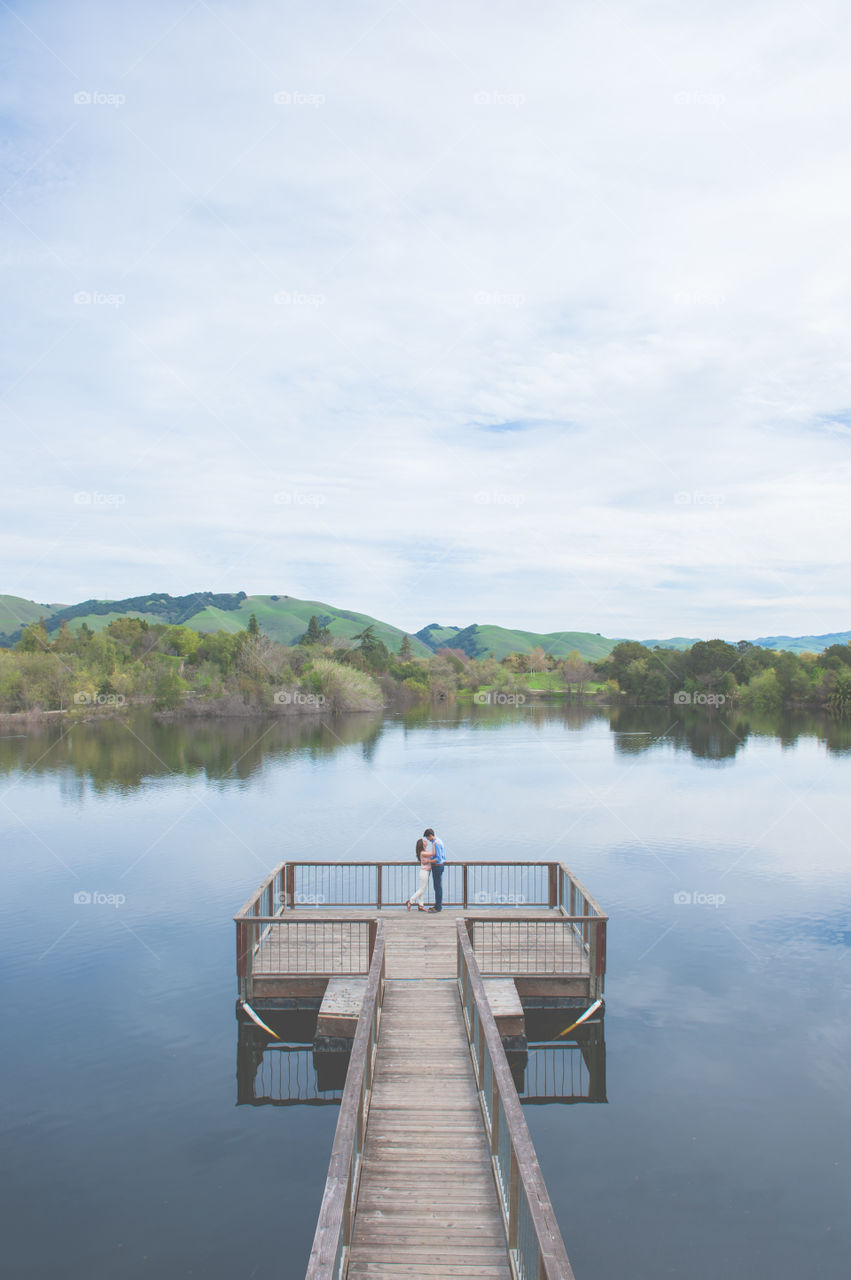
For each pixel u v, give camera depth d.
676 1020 14.48
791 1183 9.77
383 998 13.13
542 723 84.88
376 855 27.30
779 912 20.75
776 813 34.34
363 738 67.12
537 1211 5.82
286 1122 11.15
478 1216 7.56
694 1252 8.58
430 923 17.38
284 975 14.39
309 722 82.44
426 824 31.95
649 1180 9.85
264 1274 8.15
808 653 119.44
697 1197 9.52
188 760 52.19
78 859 26.48
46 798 38.03
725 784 42.53
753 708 105.19
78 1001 15.15
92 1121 11.09
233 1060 12.90
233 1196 9.46
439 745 62.34
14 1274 8.14
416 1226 7.40
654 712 102.81
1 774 45.81
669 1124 11.12
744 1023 14.36
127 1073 12.45
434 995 13.28
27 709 76.56
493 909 18.61
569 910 18.09
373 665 121.69
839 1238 8.80
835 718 93.88
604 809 35.16
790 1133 10.88
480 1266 6.91
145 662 95.38
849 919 20.20
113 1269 8.23
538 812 34.53
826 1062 12.89
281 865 17.83
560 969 14.66
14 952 17.80
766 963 17.25
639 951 17.94
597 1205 9.37
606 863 25.91
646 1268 8.34
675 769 48.75
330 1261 5.59
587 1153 10.42
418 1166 8.33
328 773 46.50
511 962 15.02
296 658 97.94
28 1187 9.60
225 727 74.38
